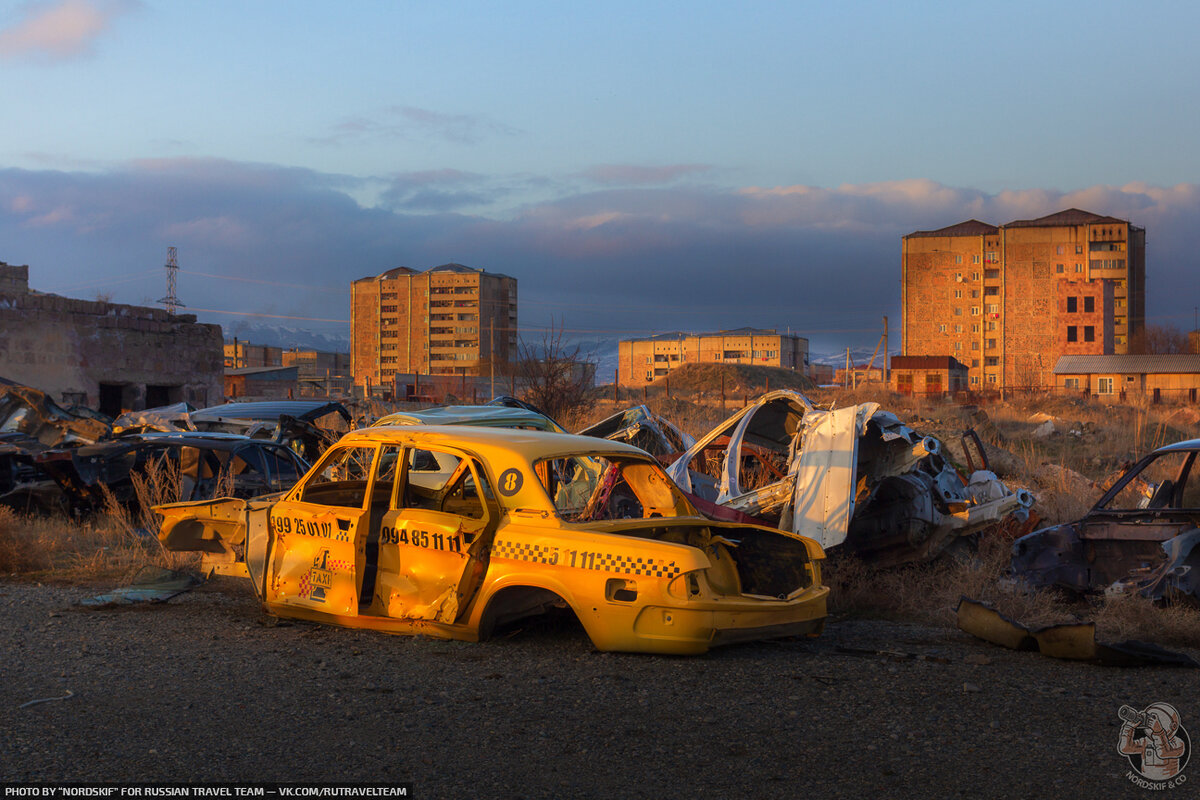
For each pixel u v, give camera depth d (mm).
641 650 6297
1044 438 26125
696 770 4395
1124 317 129750
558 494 9594
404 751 4609
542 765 4441
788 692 5656
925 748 4715
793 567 7270
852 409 9453
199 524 8688
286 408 17156
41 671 6113
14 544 10328
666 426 13242
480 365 149250
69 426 16328
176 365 31094
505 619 6918
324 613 7297
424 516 6945
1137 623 7578
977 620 7234
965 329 133250
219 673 6051
